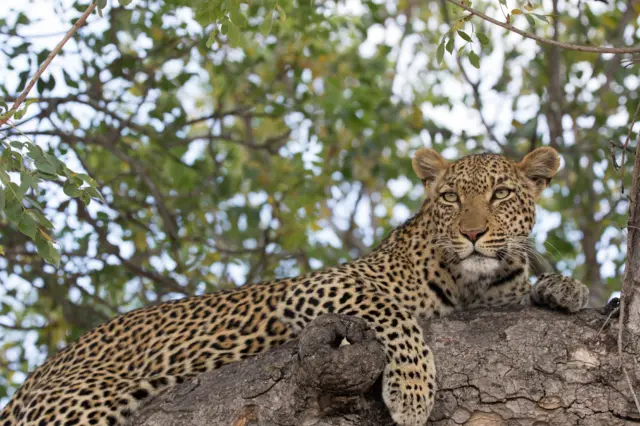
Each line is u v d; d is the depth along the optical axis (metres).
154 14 12.48
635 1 13.73
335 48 15.59
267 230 13.46
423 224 8.71
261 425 6.11
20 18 11.68
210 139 13.71
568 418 6.09
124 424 7.23
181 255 13.34
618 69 12.84
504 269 8.55
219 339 8.10
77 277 12.27
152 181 12.98
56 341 12.15
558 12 13.23
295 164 14.21
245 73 14.27
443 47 7.16
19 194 6.07
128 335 8.38
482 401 6.23
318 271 8.46
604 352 6.25
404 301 8.20
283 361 6.29
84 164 12.03
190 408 6.33
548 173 9.01
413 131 14.73
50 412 7.57
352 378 5.82
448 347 6.49
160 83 12.59
